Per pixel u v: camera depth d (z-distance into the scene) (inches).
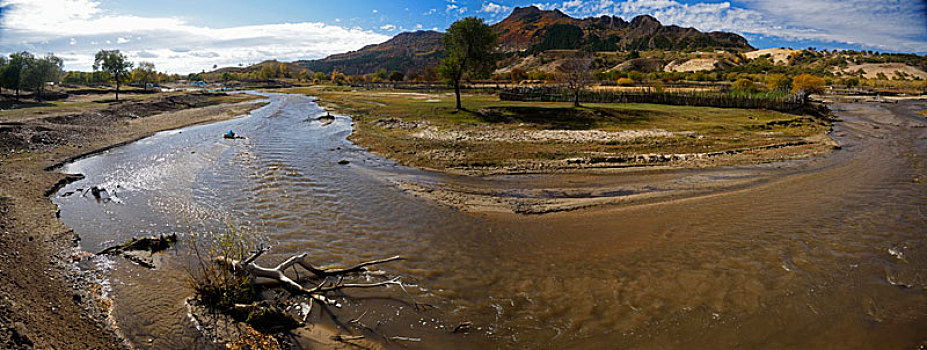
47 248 414.6
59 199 590.9
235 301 316.2
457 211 546.3
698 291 351.6
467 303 337.1
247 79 5590.6
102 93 2608.3
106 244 439.8
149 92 3105.3
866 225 493.4
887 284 361.4
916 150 957.2
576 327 306.2
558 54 7003.0
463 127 1198.9
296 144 1024.2
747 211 543.2
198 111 1802.4
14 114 1261.1
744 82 2423.7
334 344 283.6
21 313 282.7
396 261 407.8
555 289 357.4
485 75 1630.2
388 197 603.5
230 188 645.3
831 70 5369.1
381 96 2591.0
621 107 1641.2
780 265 394.9
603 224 502.0
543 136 1062.4
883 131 1282.0
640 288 357.4
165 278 362.9
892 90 3112.7
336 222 508.4
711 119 1357.0
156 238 437.7
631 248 435.8
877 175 725.9
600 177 705.6
